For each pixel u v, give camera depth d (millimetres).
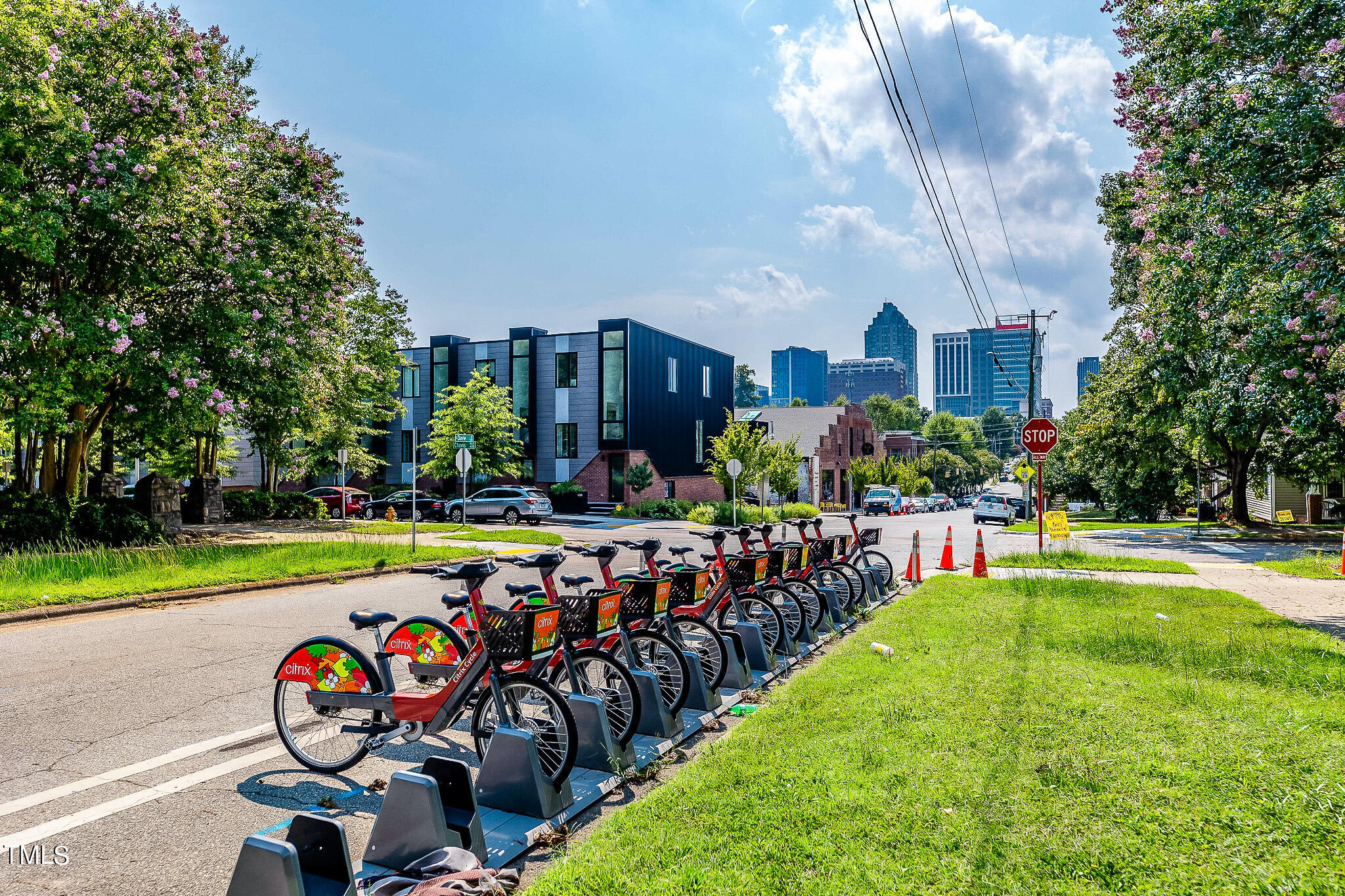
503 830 4223
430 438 41656
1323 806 3914
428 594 13000
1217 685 6457
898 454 107188
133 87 16438
